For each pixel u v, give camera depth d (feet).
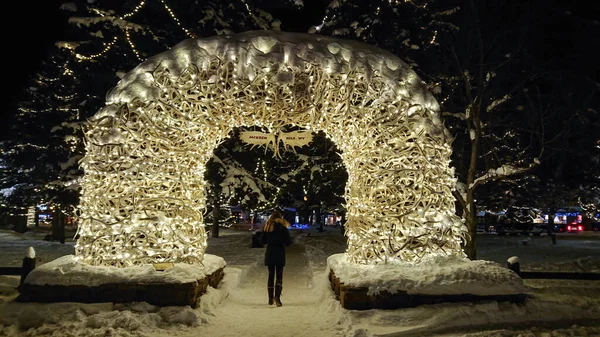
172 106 20.42
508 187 63.26
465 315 17.88
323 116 21.76
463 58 40.04
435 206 20.95
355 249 22.18
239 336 17.21
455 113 40.98
